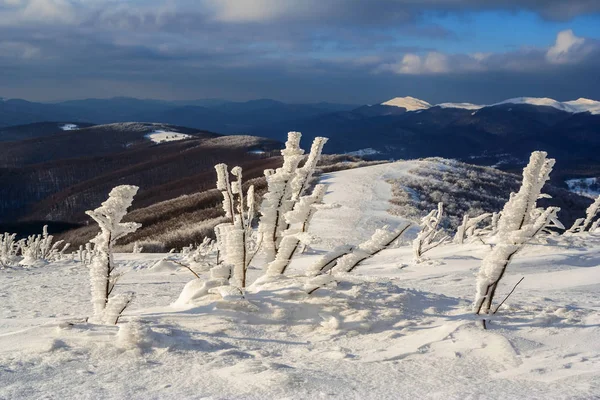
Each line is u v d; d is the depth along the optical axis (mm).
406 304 4641
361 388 2770
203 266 6105
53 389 2658
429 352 3533
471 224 12805
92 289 4469
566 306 4992
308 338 3904
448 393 2666
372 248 4664
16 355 3262
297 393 2645
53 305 7105
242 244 5102
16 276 12000
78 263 15180
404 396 2619
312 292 4707
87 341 3512
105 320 4070
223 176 5293
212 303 4504
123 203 4316
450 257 9969
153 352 3355
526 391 2697
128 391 2646
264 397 2574
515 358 3393
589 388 2701
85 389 2670
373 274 8562
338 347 3656
